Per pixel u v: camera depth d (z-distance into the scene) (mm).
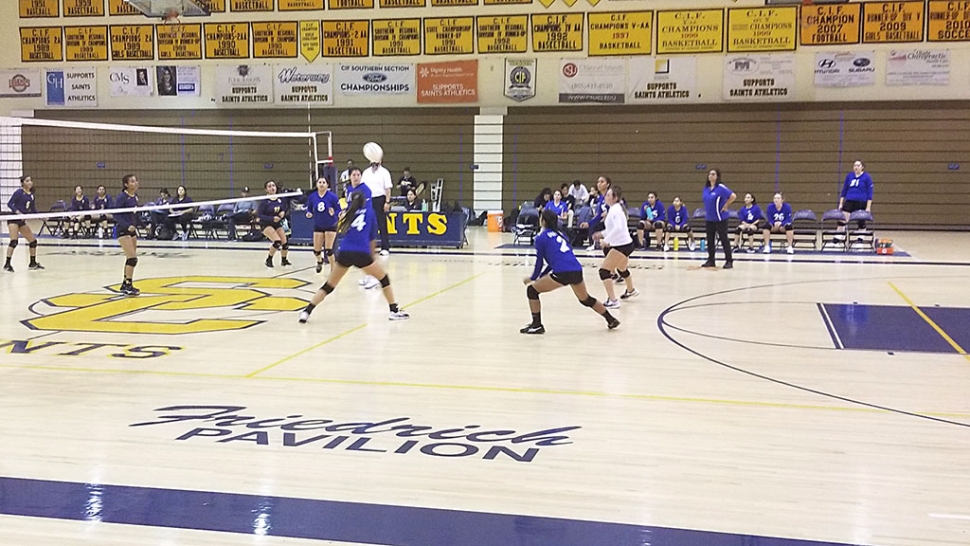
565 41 21953
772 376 6270
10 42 23969
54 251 16766
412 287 11492
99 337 7902
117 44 23625
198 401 5539
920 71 20344
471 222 23000
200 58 23438
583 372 6406
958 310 9352
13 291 11078
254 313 9328
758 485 3947
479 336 7945
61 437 4715
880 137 20766
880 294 10633
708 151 21656
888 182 20891
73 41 23719
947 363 6723
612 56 21781
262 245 18000
